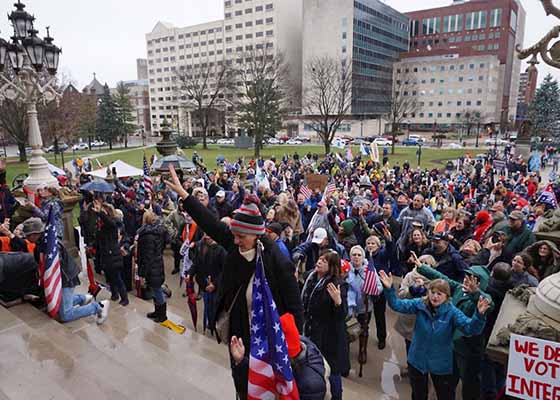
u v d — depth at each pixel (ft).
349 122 294.66
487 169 90.99
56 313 17.61
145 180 45.34
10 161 150.10
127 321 19.11
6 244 20.36
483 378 15.34
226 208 30.01
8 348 14.73
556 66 13.28
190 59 401.49
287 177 76.43
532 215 32.40
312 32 304.50
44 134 157.99
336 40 296.10
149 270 21.31
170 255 34.94
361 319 17.70
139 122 456.86
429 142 255.09
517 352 9.30
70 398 11.98
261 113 183.01
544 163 137.08
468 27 349.20
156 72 424.46
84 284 26.89
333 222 25.85
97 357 14.47
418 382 13.99
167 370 14.06
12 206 32.14
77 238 35.73
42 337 15.57
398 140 254.47
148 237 21.33
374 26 318.24
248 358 8.75
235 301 9.02
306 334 15.16
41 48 32.63
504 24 334.03
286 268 8.82
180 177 45.39
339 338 14.33
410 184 64.28
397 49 355.56
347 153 116.47
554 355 8.89
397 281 24.12
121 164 61.52
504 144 224.53
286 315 8.34
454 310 13.26
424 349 13.64
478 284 15.07
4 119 136.87
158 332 18.02
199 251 19.95
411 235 23.35
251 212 8.51
